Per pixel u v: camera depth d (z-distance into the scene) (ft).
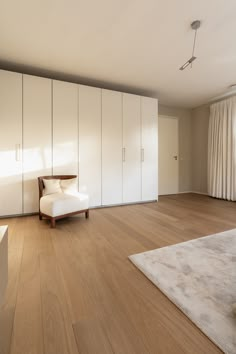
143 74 10.85
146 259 5.48
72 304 3.79
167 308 3.69
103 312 3.59
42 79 10.06
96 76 11.07
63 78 11.27
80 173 11.21
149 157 13.44
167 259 5.48
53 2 5.93
